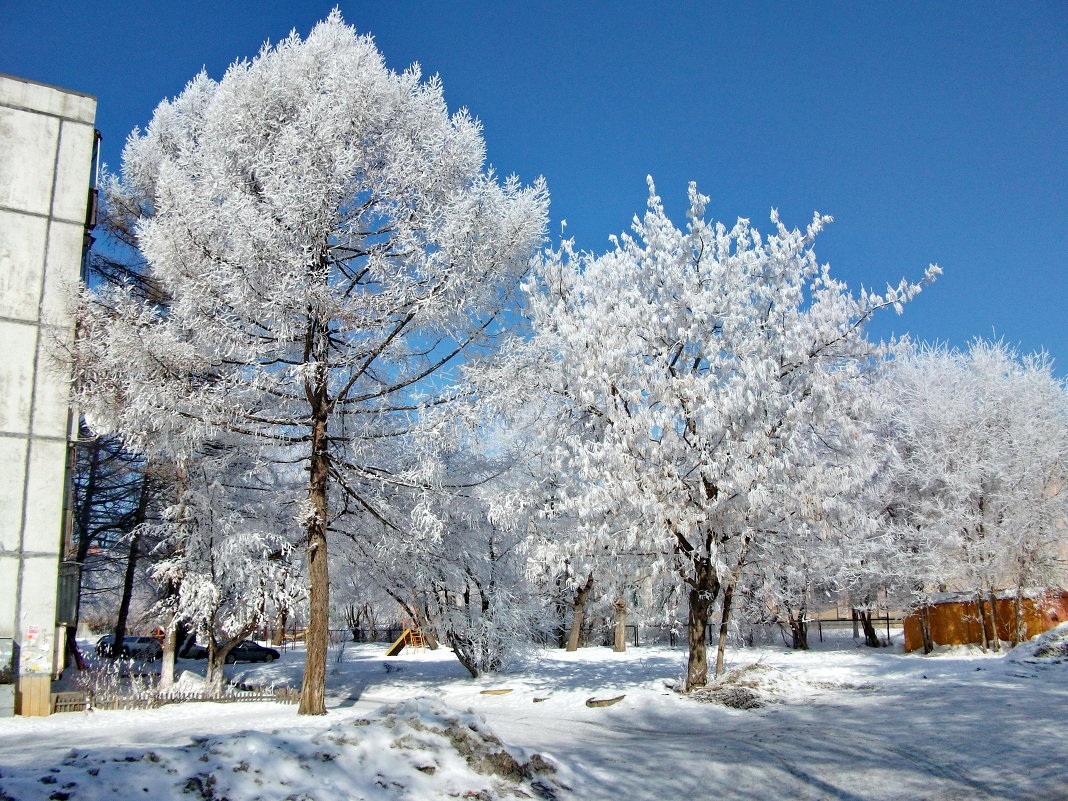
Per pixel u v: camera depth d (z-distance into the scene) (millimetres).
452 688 19297
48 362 15969
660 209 17469
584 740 11391
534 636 22016
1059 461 24578
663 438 14727
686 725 12898
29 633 15414
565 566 15547
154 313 14469
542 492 17078
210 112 17469
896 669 18234
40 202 17094
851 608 29375
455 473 19156
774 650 27875
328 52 17391
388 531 17766
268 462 16781
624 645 26859
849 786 7691
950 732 9641
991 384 25453
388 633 43062
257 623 17875
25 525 15805
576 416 16609
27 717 14672
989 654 22938
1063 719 9953
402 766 7398
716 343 15938
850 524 15859
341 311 14031
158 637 29547
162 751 7027
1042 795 6883
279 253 13672
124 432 14305
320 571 15141
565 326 15719
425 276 14609
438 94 16781
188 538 17578
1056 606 23875
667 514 14258
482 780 7484
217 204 15227
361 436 16125
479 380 15281
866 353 16109
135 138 21312
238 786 6492
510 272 16562
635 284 17203
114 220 21062
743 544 15352
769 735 10672
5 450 15891
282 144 14602
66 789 6043
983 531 23906
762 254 17016
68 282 15602
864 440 15438
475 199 14758
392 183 15547
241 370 15016
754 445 14180
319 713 14586
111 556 26188
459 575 19750
